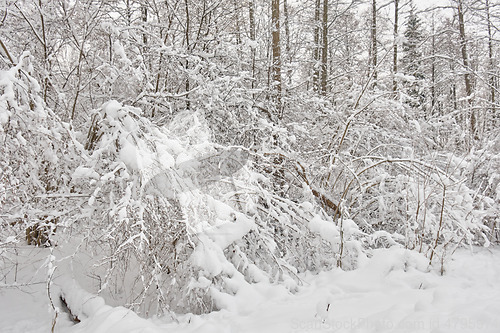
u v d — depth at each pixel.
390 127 7.40
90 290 4.59
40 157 4.58
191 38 6.95
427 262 4.07
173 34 6.87
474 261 4.31
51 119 4.50
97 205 4.70
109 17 6.02
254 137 6.30
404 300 3.25
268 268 4.80
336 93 8.34
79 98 6.29
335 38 12.65
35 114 4.23
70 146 4.57
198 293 4.13
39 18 5.65
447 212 4.84
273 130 5.85
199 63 5.98
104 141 4.42
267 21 7.36
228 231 4.46
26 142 4.26
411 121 6.65
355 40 12.80
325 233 4.71
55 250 5.29
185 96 6.26
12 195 4.32
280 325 3.04
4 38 5.53
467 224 4.59
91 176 4.14
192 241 4.38
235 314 3.65
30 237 5.65
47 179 5.12
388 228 6.23
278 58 7.16
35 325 3.95
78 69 5.71
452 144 6.43
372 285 3.79
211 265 4.11
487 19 11.48
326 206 6.11
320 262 4.95
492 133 7.04
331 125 7.49
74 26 5.64
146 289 3.89
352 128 6.80
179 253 4.41
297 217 5.17
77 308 4.00
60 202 4.79
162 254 4.46
